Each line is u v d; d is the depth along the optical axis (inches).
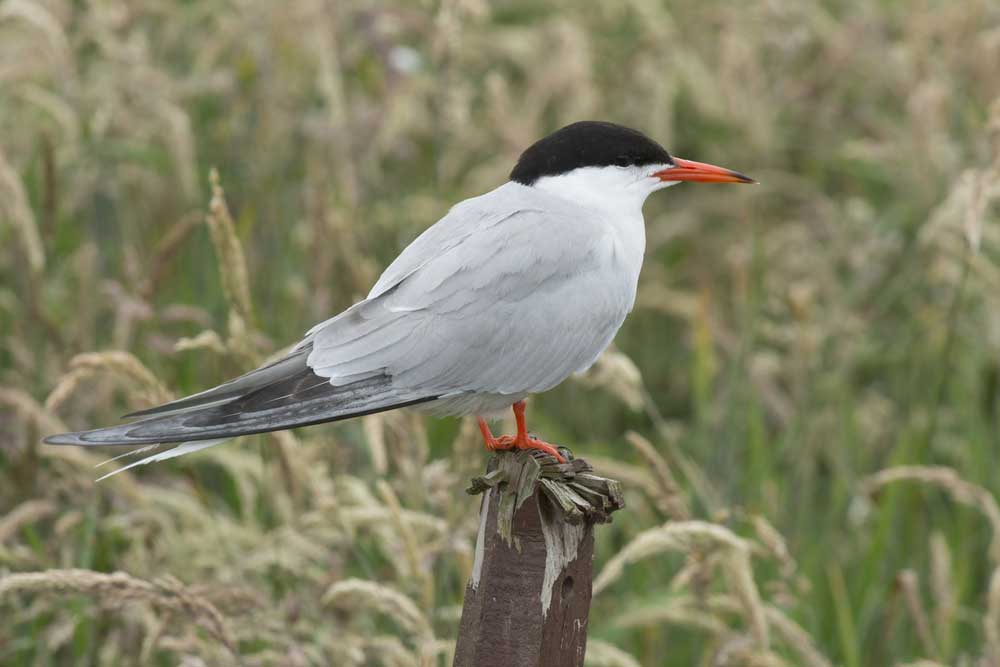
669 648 364.8
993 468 401.7
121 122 438.3
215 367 374.0
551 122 508.7
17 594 319.6
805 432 398.0
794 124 538.3
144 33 460.4
